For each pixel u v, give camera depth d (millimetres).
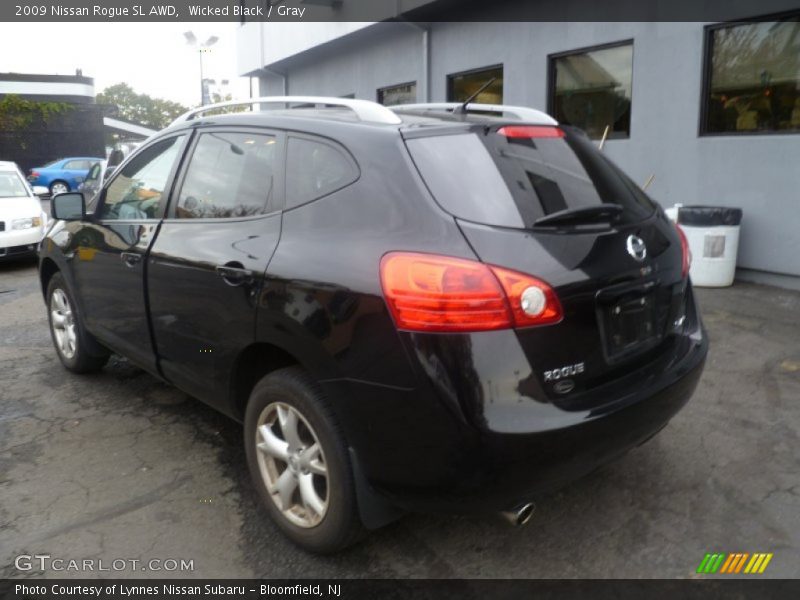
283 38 14992
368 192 2619
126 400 4586
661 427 2846
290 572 2783
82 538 3014
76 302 4613
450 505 2402
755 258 7332
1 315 7137
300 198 2883
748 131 7289
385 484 2490
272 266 2781
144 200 3863
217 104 3807
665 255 2928
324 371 2561
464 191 2500
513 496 2367
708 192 7621
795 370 4820
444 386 2279
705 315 6207
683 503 3225
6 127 32688
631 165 8391
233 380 3121
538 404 2346
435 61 11367
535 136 2938
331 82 14812
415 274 2336
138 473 3584
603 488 3363
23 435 4051
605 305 2572
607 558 2842
